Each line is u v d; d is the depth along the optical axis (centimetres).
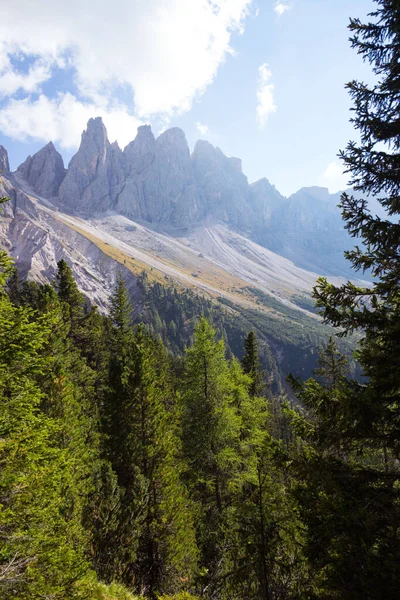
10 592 669
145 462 1703
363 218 647
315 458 648
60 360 1983
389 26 613
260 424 2289
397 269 619
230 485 1548
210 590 1226
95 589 1003
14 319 809
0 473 711
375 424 602
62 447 1386
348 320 639
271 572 948
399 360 580
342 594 514
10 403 763
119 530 1382
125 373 1909
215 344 1938
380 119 647
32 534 716
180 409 2217
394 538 542
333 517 570
